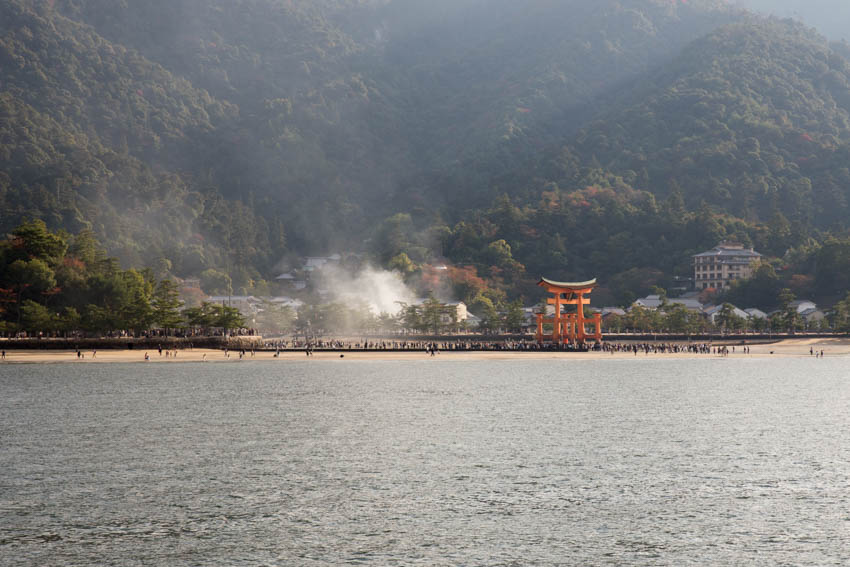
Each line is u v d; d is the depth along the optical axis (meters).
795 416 100.94
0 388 127.75
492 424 93.81
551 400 116.69
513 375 159.00
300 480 65.31
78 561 46.59
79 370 161.25
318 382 142.62
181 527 52.91
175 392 124.50
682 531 52.19
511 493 61.31
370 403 112.62
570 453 76.25
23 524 53.16
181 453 75.50
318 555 47.84
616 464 71.31
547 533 51.84
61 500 58.78
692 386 138.00
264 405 109.75
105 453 75.12
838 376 158.75
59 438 82.62
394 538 50.91
